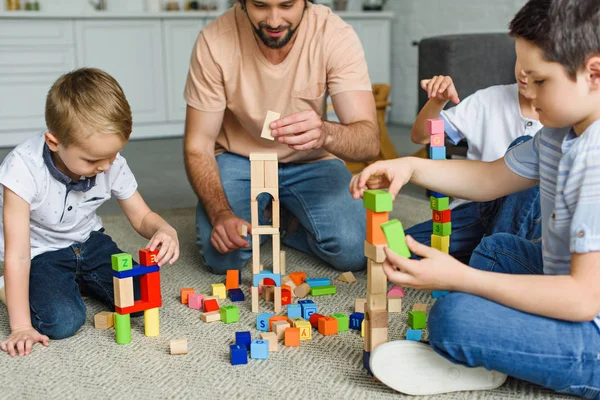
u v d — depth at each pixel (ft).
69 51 13.34
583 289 2.89
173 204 8.00
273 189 4.33
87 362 3.68
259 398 3.25
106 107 3.73
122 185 4.60
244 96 5.42
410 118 16.10
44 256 4.39
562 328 3.04
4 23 12.76
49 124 3.80
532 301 2.96
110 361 3.69
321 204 5.42
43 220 4.24
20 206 3.92
